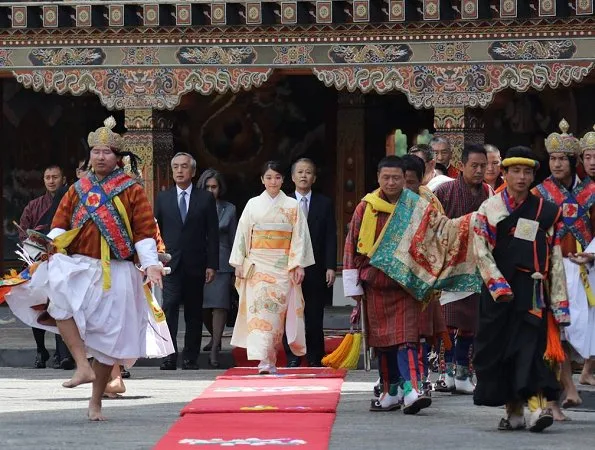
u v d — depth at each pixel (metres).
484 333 17.91
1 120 44.66
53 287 18.84
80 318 18.84
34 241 19.33
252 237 26.94
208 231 28.88
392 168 19.78
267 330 26.61
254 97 45.66
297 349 27.09
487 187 23.67
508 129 43.56
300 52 37.28
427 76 36.72
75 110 45.91
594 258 20.28
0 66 38.66
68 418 19.52
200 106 45.84
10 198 44.94
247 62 37.56
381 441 16.77
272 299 26.69
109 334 19.09
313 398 21.48
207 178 30.41
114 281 19.16
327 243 28.30
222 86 37.72
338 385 23.89
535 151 43.44
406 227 19.62
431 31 36.59
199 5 37.69
